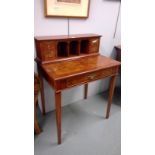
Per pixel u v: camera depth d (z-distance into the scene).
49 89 1.60
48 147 1.31
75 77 1.11
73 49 1.46
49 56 1.26
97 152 1.28
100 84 2.10
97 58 1.44
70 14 1.35
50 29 1.32
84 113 1.74
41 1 1.19
